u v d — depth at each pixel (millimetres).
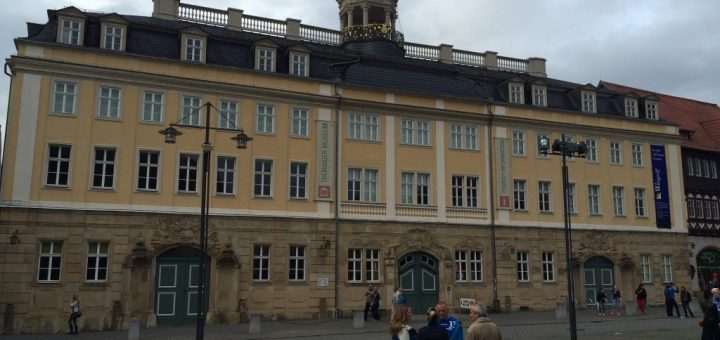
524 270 39219
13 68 29281
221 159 32812
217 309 31266
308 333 26312
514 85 41688
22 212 28328
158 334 26719
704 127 54844
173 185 31406
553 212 40594
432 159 37844
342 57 38188
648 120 45188
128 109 31109
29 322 27734
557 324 30344
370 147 36375
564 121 42125
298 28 43031
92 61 30641
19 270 27938
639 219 43531
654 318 33625
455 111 38625
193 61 32656
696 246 47250
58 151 29672
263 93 34000
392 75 38375
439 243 36906
